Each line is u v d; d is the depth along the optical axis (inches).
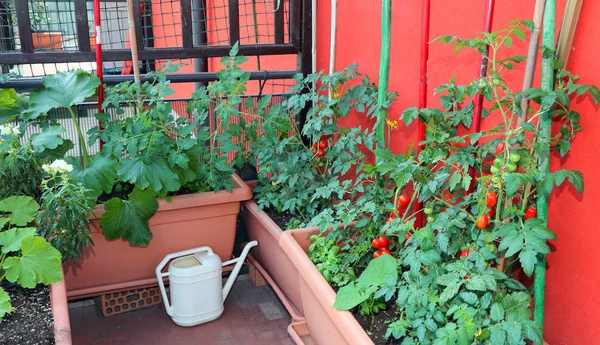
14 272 81.8
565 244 78.1
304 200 117.0
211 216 116.6
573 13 69.8
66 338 74.2
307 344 104.2
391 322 85.7
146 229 110.3
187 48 125.1
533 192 76.7
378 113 99.3
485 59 79.4
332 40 114.1
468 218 79.9
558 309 80.5
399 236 85.3
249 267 131.6
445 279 71.8
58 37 154.6
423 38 86.5
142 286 116.6
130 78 125.0
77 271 111.7
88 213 102.5
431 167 94.3
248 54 130.3
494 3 77.7
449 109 91.7
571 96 74.5
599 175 71.4
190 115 126.3
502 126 79.9
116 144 109.1
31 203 93.0
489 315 74.4
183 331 112.1
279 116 118.3
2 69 128.8
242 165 121.3
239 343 108.6
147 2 153.2
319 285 85.7
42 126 110.5
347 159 108.3
